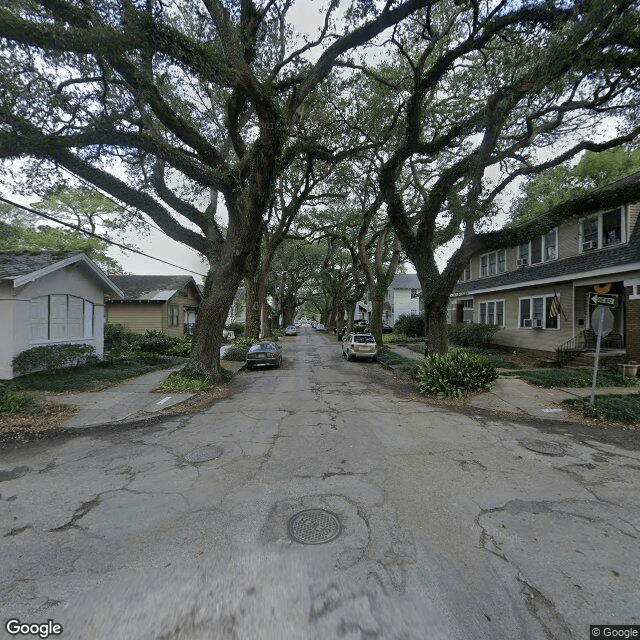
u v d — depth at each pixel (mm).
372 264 32500
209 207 12438
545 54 7449
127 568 2691
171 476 4383
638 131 9750
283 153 12414
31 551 2920
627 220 11312
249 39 8539
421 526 3225
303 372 14117
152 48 6930
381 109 12625
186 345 18141
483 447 5359
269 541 3010
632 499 3764
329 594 2396
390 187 11531
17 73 7117
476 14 8086
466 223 10164
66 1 6660
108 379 10406
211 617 2219
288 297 51188
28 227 20922
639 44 7188
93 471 4559
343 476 4320
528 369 12508
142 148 8711
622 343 12641
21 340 10109
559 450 5254
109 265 25281
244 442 5629
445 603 2318
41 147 7805
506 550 2879
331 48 8703
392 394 9398
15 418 6801
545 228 10164
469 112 11289
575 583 2508
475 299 20422
